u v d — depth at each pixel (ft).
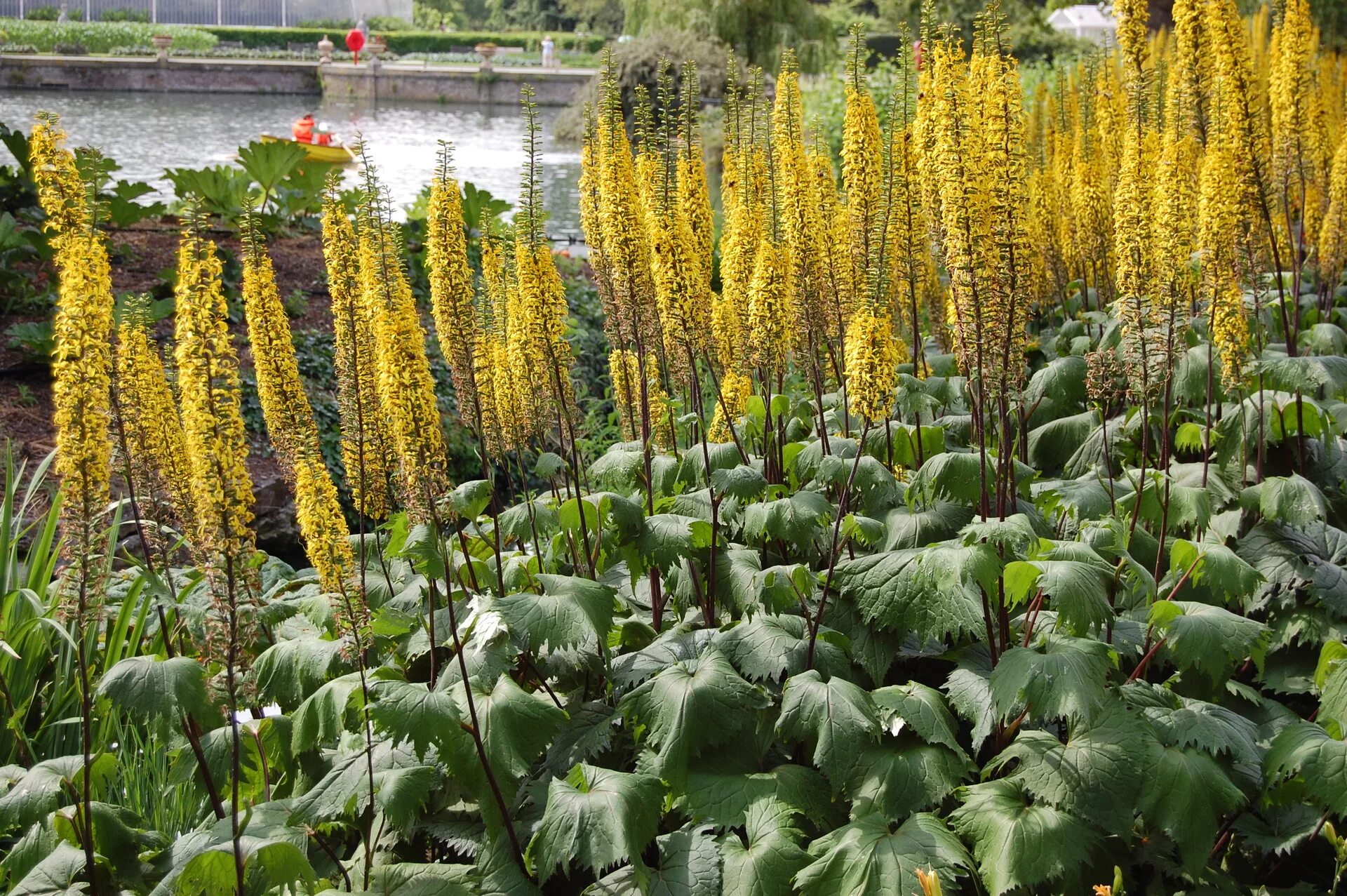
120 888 10.98
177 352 9.29
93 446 9.80
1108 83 24.08
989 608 11.90
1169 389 14.26
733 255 15.14
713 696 10.94
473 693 11.19
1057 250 22.77
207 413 9.34
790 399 16.94
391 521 12.75
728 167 17.78
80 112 132.16
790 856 10.26
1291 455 16.92
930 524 13.64
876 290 14.06
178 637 14.98
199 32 213.25
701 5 79.36
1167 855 11.21
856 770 11.09
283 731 11.84
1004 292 12.97
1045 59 71.72
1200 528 13.46
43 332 28.02
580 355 35.68
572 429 13.97
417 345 10.97
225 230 39.73
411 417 10.95
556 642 10.93
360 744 12.10
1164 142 16.47
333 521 10.30
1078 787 10.48
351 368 11.71
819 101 53.36
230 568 9.54
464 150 107.34
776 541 14.53
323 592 14.02
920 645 12.47
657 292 14.21
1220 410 17.31
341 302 11.66
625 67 75.77
